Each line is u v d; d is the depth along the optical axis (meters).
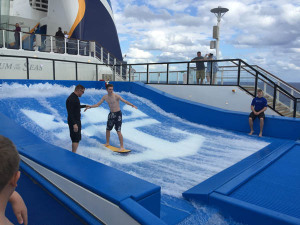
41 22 20.98
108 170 2.96
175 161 5.88
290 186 4.09
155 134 8.35
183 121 10.73
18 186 3.32
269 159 5.48
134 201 2.24
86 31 20.66
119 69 19.48
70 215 2.59
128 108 10.86
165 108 11.66
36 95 9.77
